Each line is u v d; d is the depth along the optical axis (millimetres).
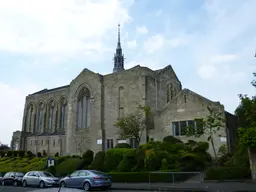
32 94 83312
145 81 49688
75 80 61000
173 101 41625
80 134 56625
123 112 51281
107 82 55562
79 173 24109
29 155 64500
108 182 23203
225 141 34781
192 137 38031
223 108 36281
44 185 27719
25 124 80875
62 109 73000
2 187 29125
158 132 41781
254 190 18047
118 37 92562
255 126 25969
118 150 34594
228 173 24094
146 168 29453
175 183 24125
